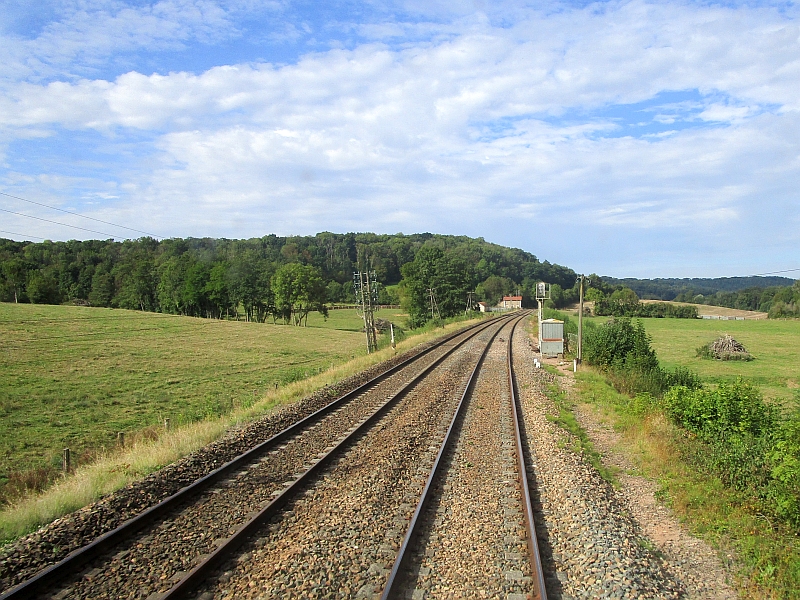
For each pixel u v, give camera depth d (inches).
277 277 3690.9
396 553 284.5
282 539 300.7
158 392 1144.2
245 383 1278.3
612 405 754.8
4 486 516.4
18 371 1326.3
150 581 256.5
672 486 418.6
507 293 6289.4
